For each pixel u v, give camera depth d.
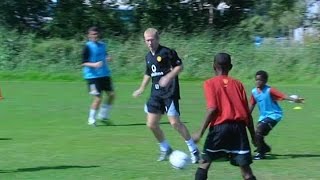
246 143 16.03
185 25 82.31
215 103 15.89
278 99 22.42
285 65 62.41
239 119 15.93
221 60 16.38
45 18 81.12
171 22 82.00
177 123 21.28
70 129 29.78
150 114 21.64
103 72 30.88
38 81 62.25
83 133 28.53
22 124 31.42
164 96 21.34
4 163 21.52
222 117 15.91
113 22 80.19
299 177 19.25
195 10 83.00
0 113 35.88
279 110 22.61
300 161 21.94
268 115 22.42
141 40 67.62
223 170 20.30
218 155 16.17
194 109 38.50
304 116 34.97
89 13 80.12
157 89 21.53
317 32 67.06
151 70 21.66
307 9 69.19
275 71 62.25
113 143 25.70
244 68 63.66
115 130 29.53
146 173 19.83
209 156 16.19
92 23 79.94
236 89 16.14
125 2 81.88
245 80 62.47
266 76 22.55
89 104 40.62
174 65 21.45
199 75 64.38
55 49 67.88
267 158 22.56
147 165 21.16
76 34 79.06
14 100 43.03
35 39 71.00
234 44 65.69
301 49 62.88
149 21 81.31
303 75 61.16
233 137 15.95
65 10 80.06
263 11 72.50
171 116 21.25
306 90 51.44
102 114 31.47
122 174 19.70
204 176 16.30
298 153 23.59
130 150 24.05
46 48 68.06
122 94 47.97
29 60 67.81
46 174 19.70
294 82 60.53
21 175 19.56
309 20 69.00
